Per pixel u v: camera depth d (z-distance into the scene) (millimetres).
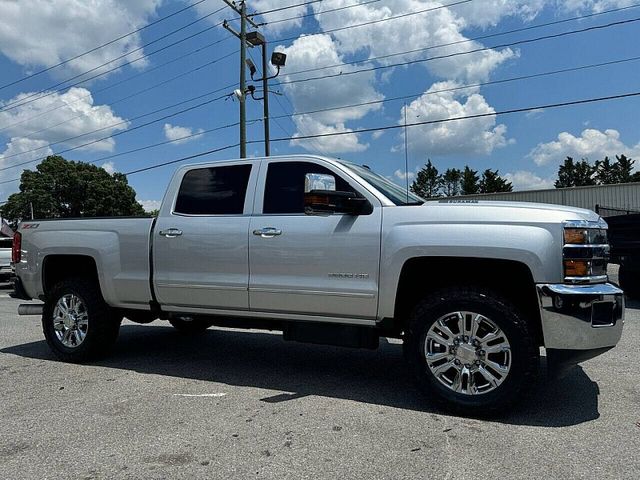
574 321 3625
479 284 4047
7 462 3201
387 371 5258
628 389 4543
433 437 3504
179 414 4008
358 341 4434
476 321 3873
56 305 5895
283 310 4648
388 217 4227
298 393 4527
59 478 2982
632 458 3154
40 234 6031
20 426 3791
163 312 5406
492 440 3441
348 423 3781
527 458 3162
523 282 3977
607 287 3799
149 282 5281
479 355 3873
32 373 5297
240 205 4930
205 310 5090
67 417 3967
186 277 5070
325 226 4426
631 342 6398
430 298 4082
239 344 6602
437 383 3998
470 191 89375
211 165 5188
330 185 4582
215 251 4906
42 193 58969
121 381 4953
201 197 5160
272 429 3674
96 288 5730
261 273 4688
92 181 61812
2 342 7012
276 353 6086
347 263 4309
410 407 4137
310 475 2977
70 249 5750
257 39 22016
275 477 2961
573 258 3693
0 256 16219
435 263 4156
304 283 4480
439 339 4008
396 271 4117
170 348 6391
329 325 4539
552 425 3707
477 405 3824
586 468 3023
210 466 3107
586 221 3803
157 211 5922
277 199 4766
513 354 3742
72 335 5812
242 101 21375
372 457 3199
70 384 4875
